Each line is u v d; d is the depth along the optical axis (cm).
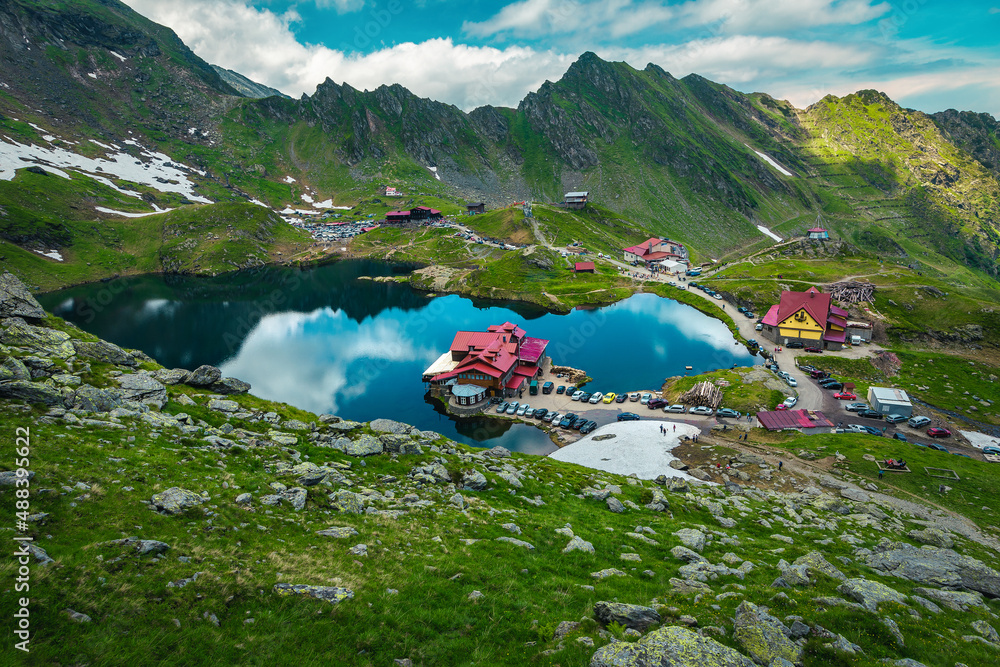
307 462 3825
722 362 11681
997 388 9731
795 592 2312
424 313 17575
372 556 2552
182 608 1800
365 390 10781
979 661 1880
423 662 1831
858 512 4850
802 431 7575
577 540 3139
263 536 2505
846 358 11006
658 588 2556
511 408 9444
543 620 2130
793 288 15712
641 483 5384
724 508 4625
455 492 3834
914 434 7650
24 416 3197
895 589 2708
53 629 1543
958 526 4691
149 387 4425
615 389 10550
